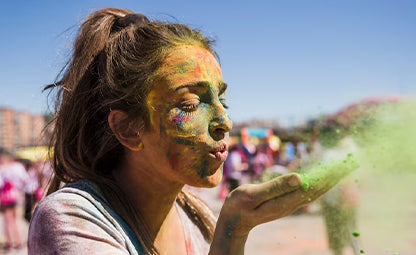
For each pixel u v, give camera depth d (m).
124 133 1.08
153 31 1.09
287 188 0.90
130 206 1.09
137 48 1.08
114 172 1.16
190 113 1.03
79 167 1.13
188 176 1.04
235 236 1.00
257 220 0.97
